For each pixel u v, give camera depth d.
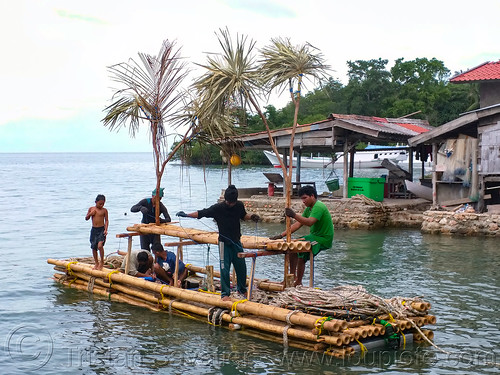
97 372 7.88
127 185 52.38
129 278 11.39
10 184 55.47
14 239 20.28
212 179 59.06
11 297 11.86
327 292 8.98
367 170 73.12
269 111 99.50
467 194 21.22
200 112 10.71
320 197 26.55
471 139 20.84
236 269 9.91
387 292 11.97
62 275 13.24
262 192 28.72
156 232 11.58
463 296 11.63
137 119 12.67
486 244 18.02
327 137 23.97
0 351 8.69
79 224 24.56
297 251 9.73
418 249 17.27
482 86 27.44
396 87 97.38
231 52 9.69
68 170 97.75
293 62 9.80
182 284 11.70
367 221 21.92
